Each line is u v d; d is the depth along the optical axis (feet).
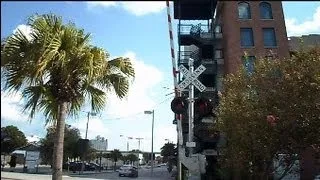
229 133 42.24
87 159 248.73
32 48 25.14
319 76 39.06
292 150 39.19
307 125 38.06
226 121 42.16
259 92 43.52
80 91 28.50
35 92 27.45
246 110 41.22
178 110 27.73
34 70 24.97
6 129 254.88
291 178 93.56
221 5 144.36
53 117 28.99
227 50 135.33
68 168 187.62
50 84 27.66
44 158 200.13
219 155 46.80
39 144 224.53
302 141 38.60
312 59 41.32
